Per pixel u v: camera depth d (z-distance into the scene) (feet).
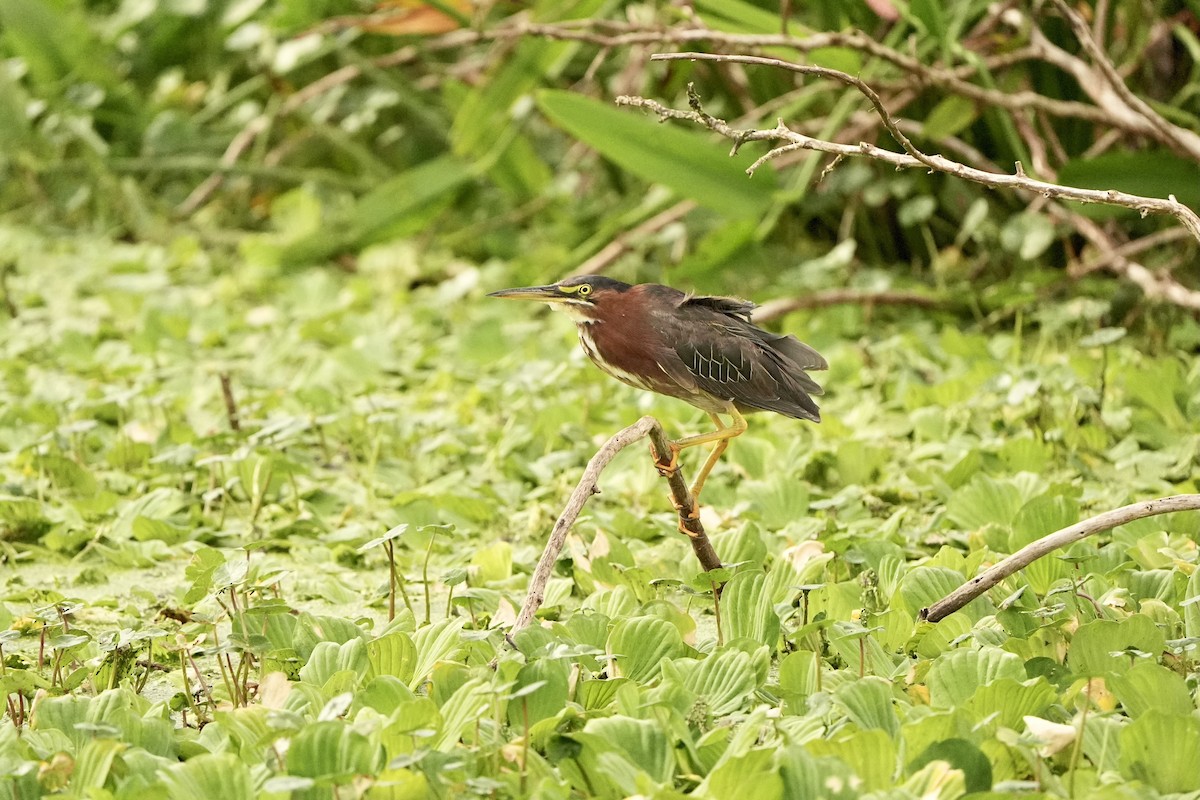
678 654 22.76
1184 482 33.91
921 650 23.62
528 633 22.13
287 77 67.00
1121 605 24.47
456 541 31.94
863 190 50.78
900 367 43.80
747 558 28.04
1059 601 24.20
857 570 28.50
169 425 37.52
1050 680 21.71
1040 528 28.58
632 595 25.88
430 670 22.30
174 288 55.93
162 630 22.88
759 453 35.99
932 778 17.75
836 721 20.67
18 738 19.97
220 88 66.39
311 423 36.63
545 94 44.50
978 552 27.12
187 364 46.34
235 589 25.18
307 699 21.03
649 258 56.80
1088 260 47.32
